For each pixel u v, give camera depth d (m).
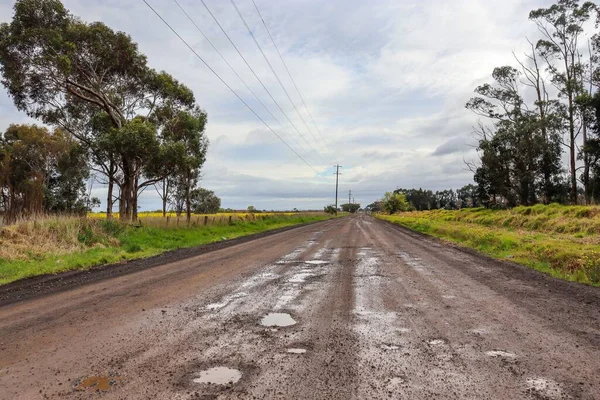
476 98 42.84
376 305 5.61
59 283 8.17
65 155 28.92
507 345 3.86
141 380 3.17
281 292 6.61
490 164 38.00
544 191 35.41
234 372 3.30
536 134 35.22
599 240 12.98
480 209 41.28
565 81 36.78
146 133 22.64
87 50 23.39
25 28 20.56
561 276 7.91
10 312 5.75
